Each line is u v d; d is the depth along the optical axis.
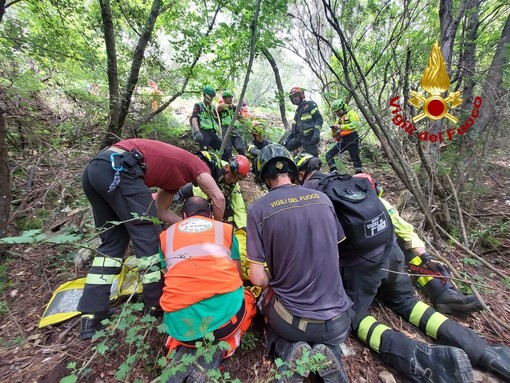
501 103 2.75
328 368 1.45
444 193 2.94
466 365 1.43
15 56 3.51
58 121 4.25
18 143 3.80
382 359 1.77
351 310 1.73
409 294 2.06
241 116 3.61
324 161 4.51
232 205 2.78
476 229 3.03
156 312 1.92
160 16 4.20
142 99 4.69
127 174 1.88
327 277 1.61
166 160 2.05
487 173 3.61
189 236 1.76
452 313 2.13
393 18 3.32
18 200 3.29
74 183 3.56
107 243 1.99
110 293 2.10
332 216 1.70
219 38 3.68
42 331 2.00
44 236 1.32
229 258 1.77
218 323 1.55
